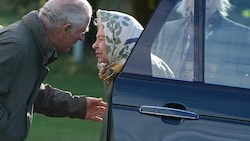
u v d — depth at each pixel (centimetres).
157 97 1035
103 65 1161
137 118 1030
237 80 1049
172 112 1027
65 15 1156
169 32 1069
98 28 1159
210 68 1053
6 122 1145
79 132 2681
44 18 1164
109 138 1061
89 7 1180
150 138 1022
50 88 1331
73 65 4719
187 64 1056
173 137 1020
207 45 1062
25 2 4547
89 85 3941
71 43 1183
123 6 4541
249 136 1016
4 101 1151
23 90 1155
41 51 1167
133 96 1039
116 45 1140
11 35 1146
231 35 1070
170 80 1047
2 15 5156
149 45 1063
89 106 1334
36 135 2595
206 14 1073
